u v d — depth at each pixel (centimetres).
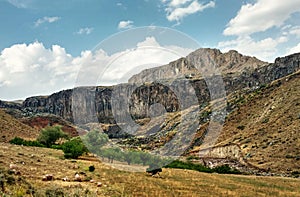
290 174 7888
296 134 10562
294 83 15062
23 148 4800
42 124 15788
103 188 2112
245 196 2809
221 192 2859
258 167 8744
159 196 2283
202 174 4203
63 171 2545
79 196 1587
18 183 1608
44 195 1491
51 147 6100
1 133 8725
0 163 2333
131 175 2903
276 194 3155
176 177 3422
